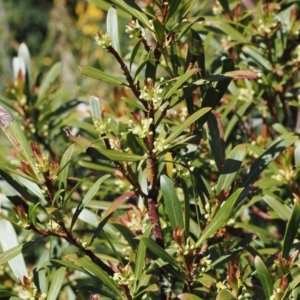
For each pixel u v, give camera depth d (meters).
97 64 4.91
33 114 2.03
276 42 1.85
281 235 1.83
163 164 1.60
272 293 1.44
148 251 1.51
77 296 1.78
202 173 1.81
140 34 1.49
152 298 1.58
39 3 6.55
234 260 1.56
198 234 1.55
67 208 1.95
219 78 1.47
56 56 5.23
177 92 1.49
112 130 1.74
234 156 1.52
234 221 1.70
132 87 1.48
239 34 1.79
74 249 1.96
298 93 1.88
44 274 1.55
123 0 1.48
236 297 1.46
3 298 1.51
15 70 2.03
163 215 1.70
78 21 5.77
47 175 1.45
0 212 1.48
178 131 1.46
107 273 1.47
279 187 1.72
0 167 1.45
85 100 2.02
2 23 5.17
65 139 2.02
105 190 1.86
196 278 1.50
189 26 1.49
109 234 1.76
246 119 1.92
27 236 1.91
